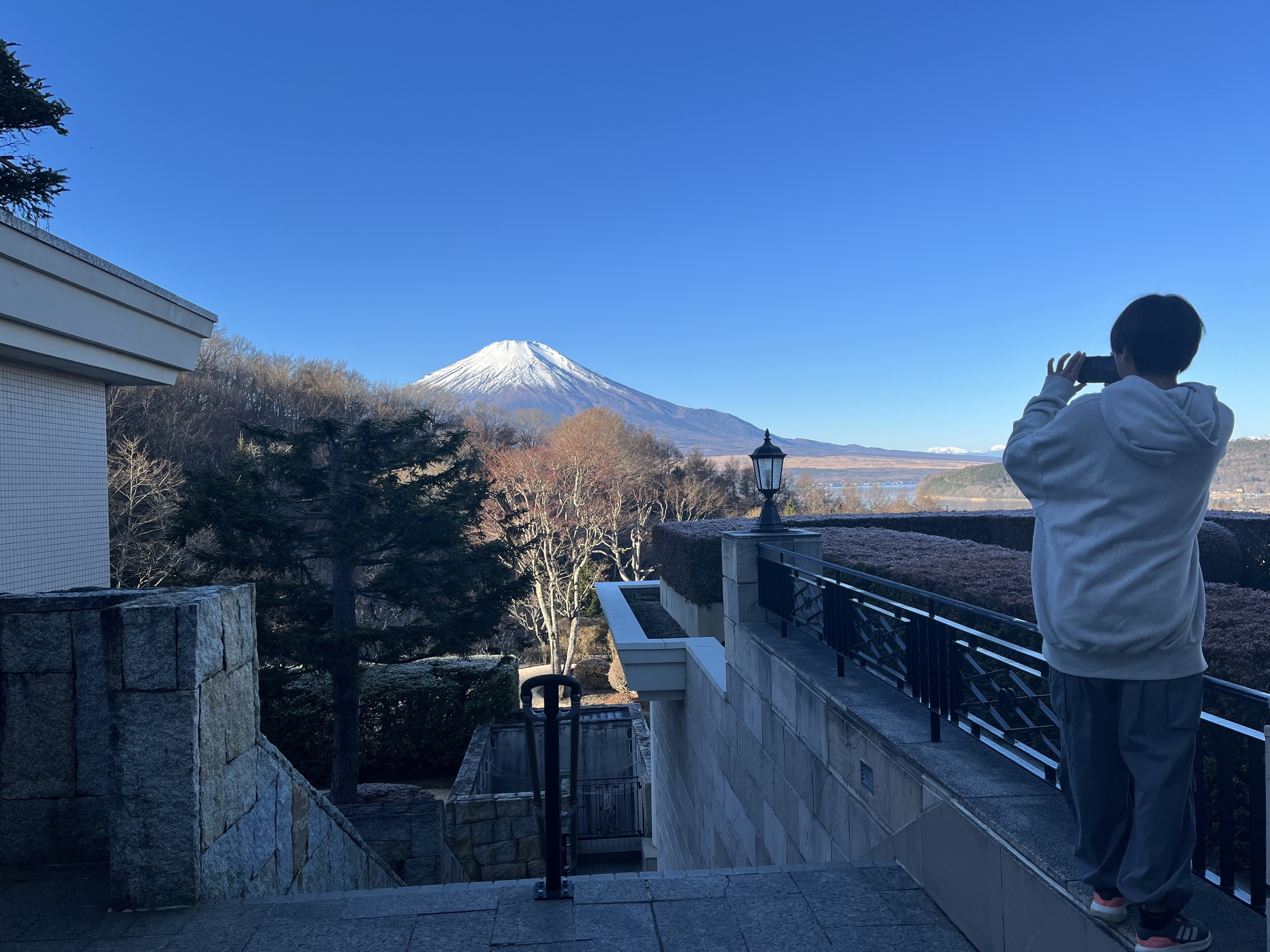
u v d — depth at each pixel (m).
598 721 16.03
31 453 6.86
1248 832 2.92
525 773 15.44
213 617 3.25
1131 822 2.09
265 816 3.71
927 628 3.63
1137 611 1.88
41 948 2.83
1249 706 3.07
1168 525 1.87
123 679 3.06
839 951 2.84
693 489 47.44
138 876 3.09
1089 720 2.05
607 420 54.38
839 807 4.24
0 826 3.44
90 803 3.46
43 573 6.97
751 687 6.12
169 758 3.08
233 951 2.81
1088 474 1.95
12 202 13.16
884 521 12.17
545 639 34.94
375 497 12.08
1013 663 2.98
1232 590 4.50
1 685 3.45
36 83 12.91
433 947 2.86
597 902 3.21
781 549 6.07
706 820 7.96
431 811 7.42
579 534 40.41
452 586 12.62
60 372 7.26
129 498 25.56
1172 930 1.93
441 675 16.86
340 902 3.18
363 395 56.28
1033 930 2.44
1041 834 2.57
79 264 6.32
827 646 5.49
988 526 12.39
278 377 51.34
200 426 37.16
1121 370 2.08
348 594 12.36
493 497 14.61
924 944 2.87
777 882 3.39
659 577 14.32
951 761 3.28
